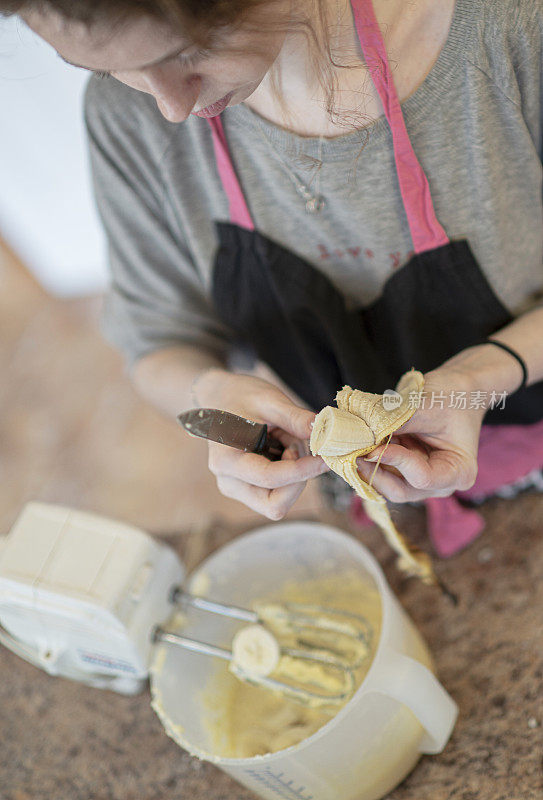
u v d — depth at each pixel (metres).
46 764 0.71
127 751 0.70
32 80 1.50
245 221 0.66
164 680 0.67
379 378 0.71
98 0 0.44
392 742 0.62
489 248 0.64
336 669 0.66
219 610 0.68
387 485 0.56
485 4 0.54
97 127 0.65
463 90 0.57
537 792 0.60
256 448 0.59
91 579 0.65
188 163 0.65
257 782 0.61
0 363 1.84
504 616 0.70
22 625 0.68
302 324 0.69
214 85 0.51
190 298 0.77
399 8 0.54
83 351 1.80
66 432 1.64
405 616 0.66
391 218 0.63
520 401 0.68
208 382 0.68
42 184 1.75
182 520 1.40
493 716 0.65
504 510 0.76
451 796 0.62
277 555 0.73
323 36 0.54
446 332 0.69
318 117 0.58
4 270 1.93
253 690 0.68
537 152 0.62
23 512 0.69
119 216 0.70
